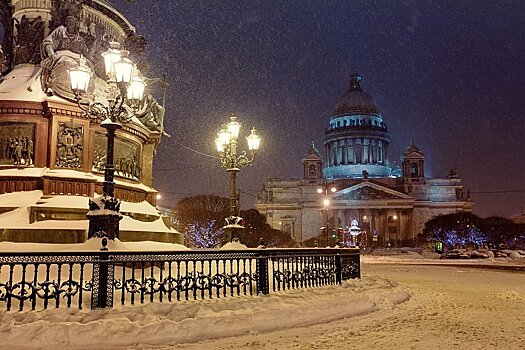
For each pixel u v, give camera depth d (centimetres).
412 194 12100
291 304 958
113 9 1700
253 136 1777
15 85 1471
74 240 1245
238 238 1641
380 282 1491
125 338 707
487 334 817
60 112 1399
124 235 1349
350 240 9594
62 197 1343
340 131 13838
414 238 10712
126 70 1022
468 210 11969
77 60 1273
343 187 12306
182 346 710
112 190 971
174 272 1231
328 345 723
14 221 1256
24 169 1379
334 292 1134
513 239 9131
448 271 2998
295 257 1127
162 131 1838
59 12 1538
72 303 841
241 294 997
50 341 677
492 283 1970
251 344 725
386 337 785
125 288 860
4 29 1653
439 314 1043
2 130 1398
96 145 1475
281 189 12331
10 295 755
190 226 6694
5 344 663
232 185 1709
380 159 13650
